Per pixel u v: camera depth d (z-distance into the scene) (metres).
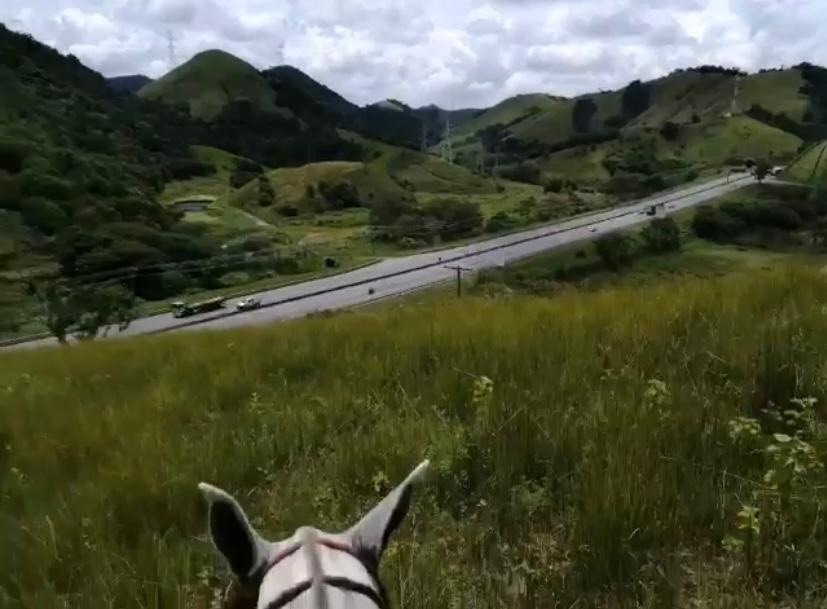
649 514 4.56
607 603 4.11
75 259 96.19
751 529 4.24
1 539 5.44
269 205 163.25
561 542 4.71
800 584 4.03
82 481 6.49
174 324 69.75
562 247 107.50
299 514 5.20
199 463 6.23
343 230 141.12
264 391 8.44
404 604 3.87
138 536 5.22
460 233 133.75
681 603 3.98
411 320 11.70
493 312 11.07
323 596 1.55
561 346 7.79
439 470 5.43
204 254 106.44
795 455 4.62
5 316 74.00
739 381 6.46
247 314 73.62
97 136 179.50
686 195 163.62
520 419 5.84
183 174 198.50
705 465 5.03
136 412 8.29
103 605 4.29
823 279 9.76
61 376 12.27
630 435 5.35
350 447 6.05
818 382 6.23
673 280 13.23
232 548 1.74
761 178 163.00
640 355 7.14
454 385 7.10
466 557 4.63
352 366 8.60
